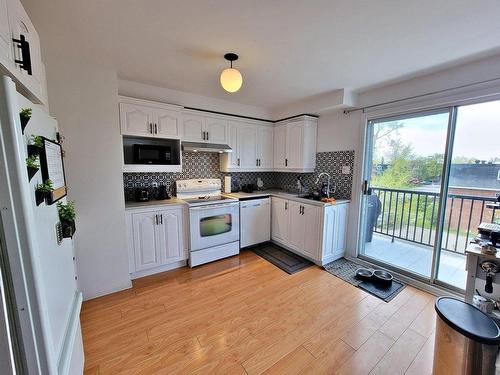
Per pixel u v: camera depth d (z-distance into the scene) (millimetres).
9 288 719
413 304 2199
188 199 3176
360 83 2627
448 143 2291
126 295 2332
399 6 1356
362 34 1670
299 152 3533
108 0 1315
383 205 3436
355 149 3047
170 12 1436
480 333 1128
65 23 1537
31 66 1111
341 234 3164
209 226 3037
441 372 1292
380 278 2521
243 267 2967
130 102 2547
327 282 2596
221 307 2143
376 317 2006
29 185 746
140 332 1822
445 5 1341
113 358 1578
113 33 1668
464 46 1806
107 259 2332
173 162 3051
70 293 1239
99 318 1981
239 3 1352
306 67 2227
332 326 1895
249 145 3732
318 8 1388
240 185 4047
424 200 3074
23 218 711
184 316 2016
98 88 2170
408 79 2480
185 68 2289
